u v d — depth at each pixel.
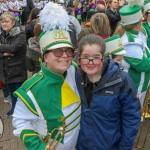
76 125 1.86
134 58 2.91
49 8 1.70
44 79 1.73
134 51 2.90
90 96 1.85
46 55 1.74
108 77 1.76
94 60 1.72
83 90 1.84
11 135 3.82
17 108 1.75
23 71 4.00
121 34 3.00
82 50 1.73
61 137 1.77
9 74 3.94
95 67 1.74
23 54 3.92
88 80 1.84
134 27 2.99
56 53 1.68
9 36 3.76
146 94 3.20
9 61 3.88
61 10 1.72
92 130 1.83
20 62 3.93
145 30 3.83
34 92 1.71
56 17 1.68
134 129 1.83
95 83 1.81
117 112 1.82
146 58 2.97
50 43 1.68
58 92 1.76
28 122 1.76
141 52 2.94
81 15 12.80
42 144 1.74
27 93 1.71
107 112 1.78
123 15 2.99
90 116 1.83
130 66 2.97
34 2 12.86
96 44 1.71
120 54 2.51
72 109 1.80
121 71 1.83
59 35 1.68
